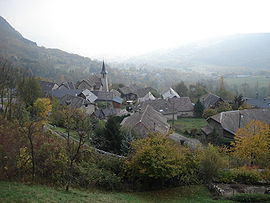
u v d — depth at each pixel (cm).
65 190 1891
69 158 2209
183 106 7212
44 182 1941
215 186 2409
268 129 3150
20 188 1680
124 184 2341
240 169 2723
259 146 2955
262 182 2573
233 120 5016
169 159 2267
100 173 2291
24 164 1939
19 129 2230
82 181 2155
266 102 7850
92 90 9194
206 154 2516
